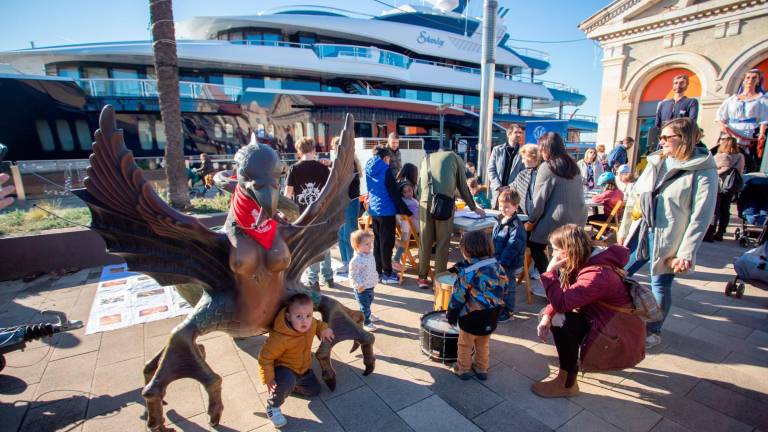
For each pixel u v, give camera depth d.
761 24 9.15
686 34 10.40
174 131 6.91
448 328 3.09
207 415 2.51
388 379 2.88
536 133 12.59
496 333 3.57
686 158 2.90
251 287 2.26
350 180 2.86
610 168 8.68
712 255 5.86
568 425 2.40
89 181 2.05
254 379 2.88
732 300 4.27
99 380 2.87
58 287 4.68
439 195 4.31
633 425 2.39
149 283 4.73
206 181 11.60
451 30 31.86
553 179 3.64
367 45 28.52
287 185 4.32
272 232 2.24
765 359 3.10
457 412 2.52
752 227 7.16
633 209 3.56
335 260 5.77
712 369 2.98
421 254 4.64
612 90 12.11
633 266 3.48
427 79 27.98
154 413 2.19
